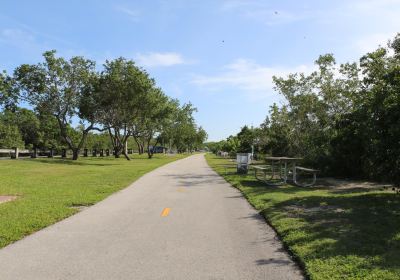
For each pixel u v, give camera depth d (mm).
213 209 11641
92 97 42625
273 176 22250
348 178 21000
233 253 6992
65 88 41844
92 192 15062
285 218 9727
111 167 31344
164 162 43844
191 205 12398
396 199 12555
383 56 15680
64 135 43625
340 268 5840
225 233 8523
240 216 10531
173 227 9125
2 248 7254
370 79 15133
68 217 10297
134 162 42344
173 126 80562
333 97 24141
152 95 43594
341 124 16844
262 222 9719
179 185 18469
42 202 12281
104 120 45156
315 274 5645
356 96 16172
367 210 10688
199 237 8164
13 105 41188
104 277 5738
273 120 29312
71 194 14273
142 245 7508
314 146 23734
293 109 27734
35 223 9172
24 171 24297
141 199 13680
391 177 11953
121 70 41594
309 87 27719
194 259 6633
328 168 21828
